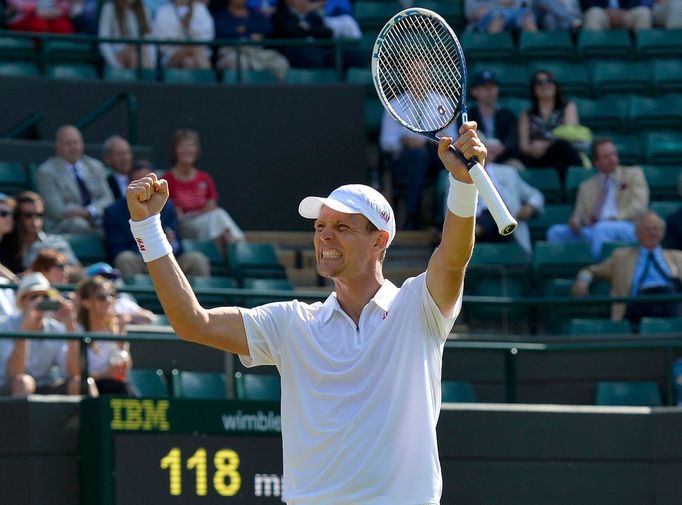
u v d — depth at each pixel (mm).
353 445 11836
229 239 33562
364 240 12242
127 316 25734
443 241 11891
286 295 26625
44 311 23031
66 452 21984
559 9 45125
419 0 45562
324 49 42688
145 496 21766
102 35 40656
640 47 44312
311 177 40875
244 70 41688
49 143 36844
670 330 30219
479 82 37750
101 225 32719
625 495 25000
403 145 38219
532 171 36875
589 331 30391
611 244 33219
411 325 12031
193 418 22172
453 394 27031
